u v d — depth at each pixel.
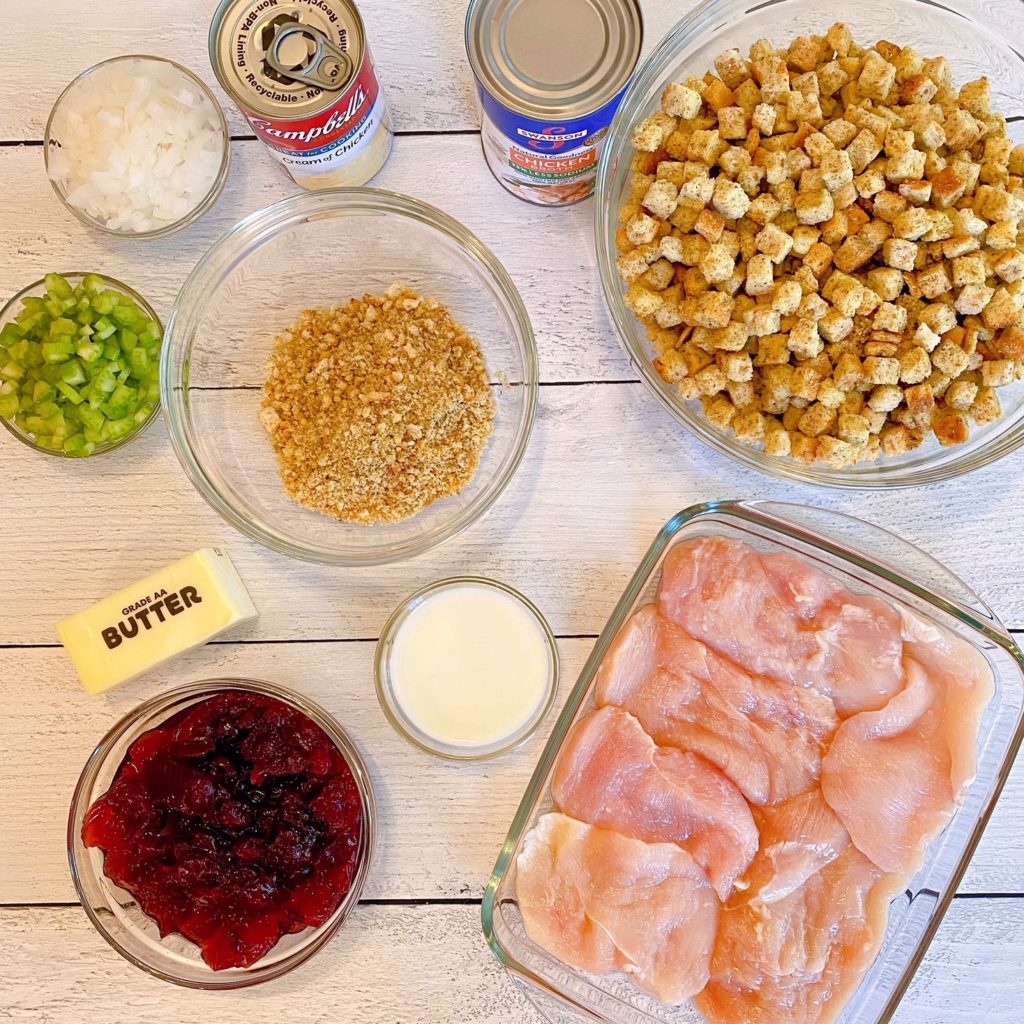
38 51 0.54
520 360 0.54
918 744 0.50
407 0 0.53
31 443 0.51
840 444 0.47
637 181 0.49
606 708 0.50
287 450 0.53
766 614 0.51
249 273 0.55
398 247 0.54
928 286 0.47
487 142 0.51
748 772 0.50
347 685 0.53
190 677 0.54
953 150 0.48
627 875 0.49
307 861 0.49
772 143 0.48
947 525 0.53
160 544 0.54
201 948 0.49
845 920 0.49
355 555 0.52
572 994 0.51
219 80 0.45
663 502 0.54
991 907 0.53
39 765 0.53
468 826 0.53
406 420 0.51
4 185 0.54
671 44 0.50
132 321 0.51
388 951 0.53
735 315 0.48
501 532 0.54
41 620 0.54
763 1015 0.49
